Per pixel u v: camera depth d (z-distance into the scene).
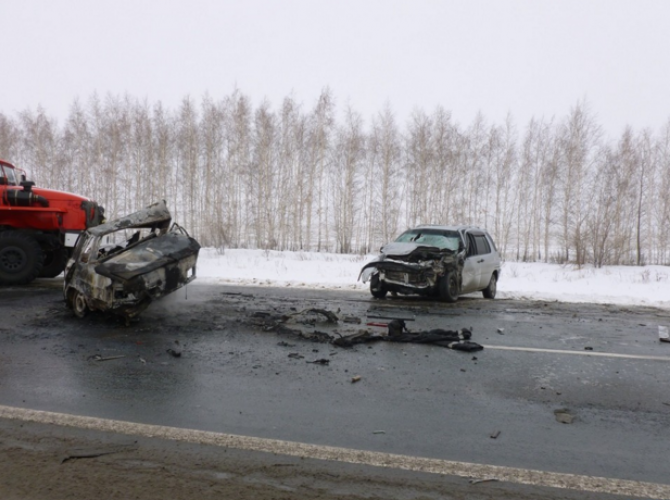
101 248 7.65
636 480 3.08
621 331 7.73
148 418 3.94
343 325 7.59
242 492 2.87
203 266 17.66
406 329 7.20
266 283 12.48
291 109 33.09
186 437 3.59
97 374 5.03
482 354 6.11
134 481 2.97
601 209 29.91
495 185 34.34
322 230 37.09
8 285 11.07
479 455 3.39
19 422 3.80
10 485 2.91
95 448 3.40
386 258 10.62
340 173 33.03
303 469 3.15
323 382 4.92
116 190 33.59
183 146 33.50
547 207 32.00
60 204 11.38
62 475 3.03
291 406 4.27
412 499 2.82
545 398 4.59
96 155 34.38
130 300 6.94
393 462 3.26
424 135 33.06
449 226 11.83
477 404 4.40
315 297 10.44
